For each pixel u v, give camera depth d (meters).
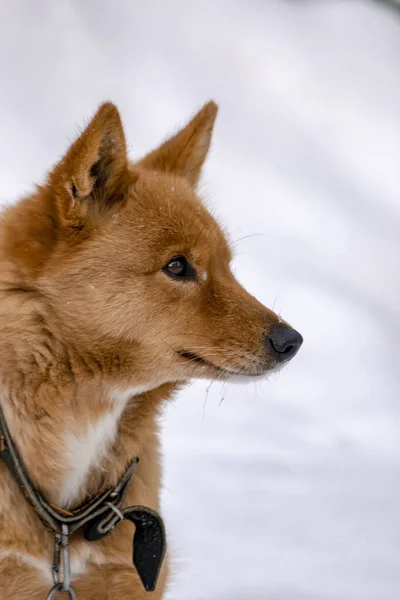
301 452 11.19
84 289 5.62
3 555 5.36
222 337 5.92
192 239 5.95
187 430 12.12
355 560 7.88
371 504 9.30
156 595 5.88
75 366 5.54
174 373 5.89
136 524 5.63
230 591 7.24
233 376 6.03
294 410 13.22
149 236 5.84
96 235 5.75
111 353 5.64
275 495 9.52
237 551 8.00
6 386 5.39
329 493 9.62
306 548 8.14
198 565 7.70
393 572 7.65
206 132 7.02
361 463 10.75
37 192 5.89
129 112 25.03
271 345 6.02
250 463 10.64
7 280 5.52
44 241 5.62
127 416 5.81
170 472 10.21
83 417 5.59
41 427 5.46
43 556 5.45
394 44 29.84
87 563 5.63
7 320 5.45
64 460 5.55
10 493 5.39
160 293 5.80
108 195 5.91
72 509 5.62
